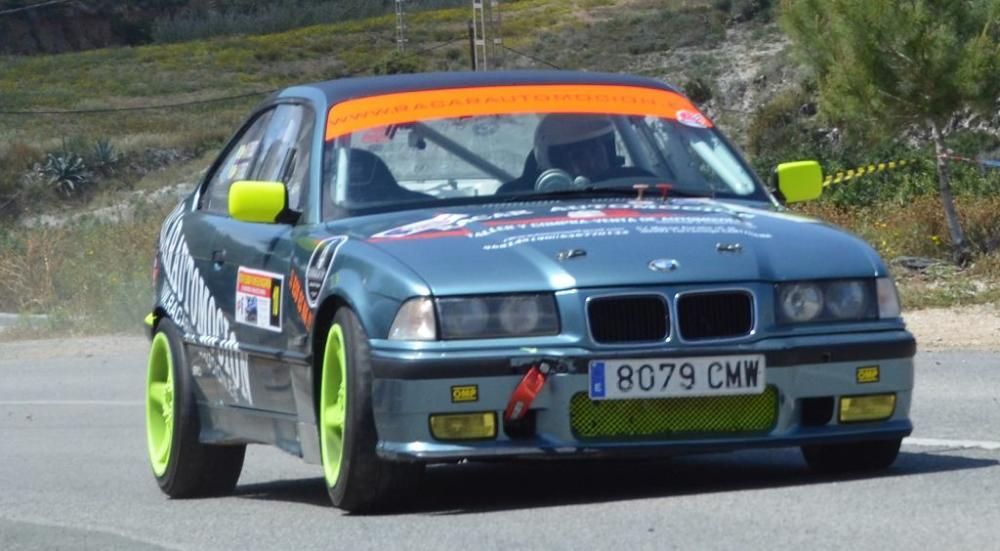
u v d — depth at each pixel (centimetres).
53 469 1631
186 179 10338
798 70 8631
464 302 1026
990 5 3409
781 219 1152
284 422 1210
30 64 16288
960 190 4353
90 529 1181
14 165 10900
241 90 14400
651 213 1143
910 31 3400
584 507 1077
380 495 1073
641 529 982
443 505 1131
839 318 1064
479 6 10194
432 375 1010
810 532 945
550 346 1017
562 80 1338
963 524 948
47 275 4091
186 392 1369
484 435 1016
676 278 1034
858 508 1010
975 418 1566
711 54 10625
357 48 15925
